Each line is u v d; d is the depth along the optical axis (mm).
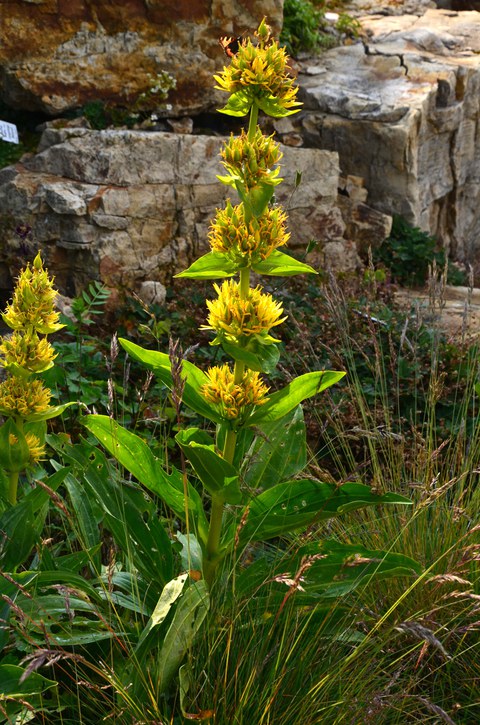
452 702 2799
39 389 2590
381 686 2697
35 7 6332
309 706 2373
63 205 5734
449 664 2854
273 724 2352
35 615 2377
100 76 6711
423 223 8742
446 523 3215
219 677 2314
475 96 9188
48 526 3104
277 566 2578
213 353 5070
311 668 2578
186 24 6934
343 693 2479
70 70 6586
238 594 2604
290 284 6199
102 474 2668
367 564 2545
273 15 7277
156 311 5625
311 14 9211
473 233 9727
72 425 4082
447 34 9781
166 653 2246
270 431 2852
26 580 2361
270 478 2795
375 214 8055
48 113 6645
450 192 9297
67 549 3006
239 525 2336
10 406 2537
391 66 8938
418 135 8344
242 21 7156
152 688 2289
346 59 9109
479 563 3047
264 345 2340
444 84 8695
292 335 5004
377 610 2814
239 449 2748
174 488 2570
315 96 8445
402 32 9633
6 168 6145
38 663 1902
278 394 2367
